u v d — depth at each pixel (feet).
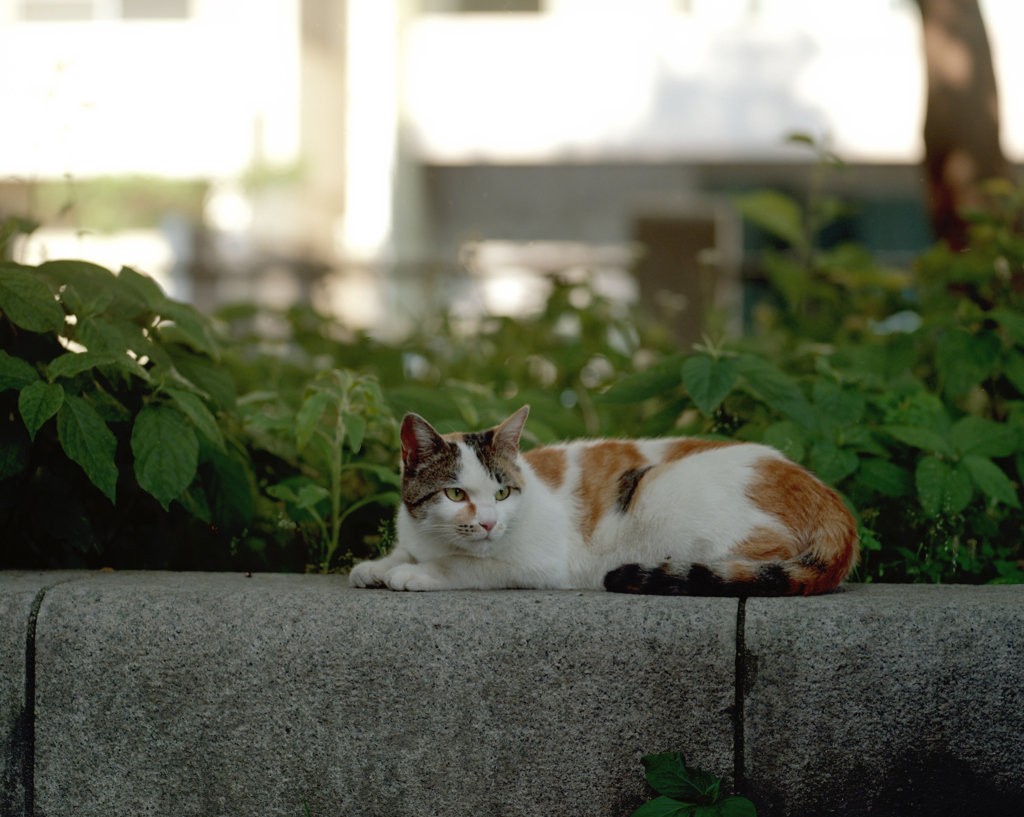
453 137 40.52
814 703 7.25
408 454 9.37
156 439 8.84
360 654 7.45
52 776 7.65
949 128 17.17
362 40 39.01
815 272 17.33
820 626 7.26
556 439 11.85
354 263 33.42
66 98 24.88
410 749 7.47
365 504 11.40
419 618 7.47
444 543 9.23
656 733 7.36
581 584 9.42
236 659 7.50
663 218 26.03
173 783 7.59
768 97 39.73
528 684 7.39
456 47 40.16
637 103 40.22
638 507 9.25
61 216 13.53
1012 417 11.44
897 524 11.19
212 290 34.68
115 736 7.59
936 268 15.30
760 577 8.01
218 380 10.41
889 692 7.20
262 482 11.78
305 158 37.83
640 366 17.52
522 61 40.19
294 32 38.58
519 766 7.44
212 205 38.09
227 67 38.60
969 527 10.68
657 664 7.34
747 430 11.47
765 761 7.30
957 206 17.21
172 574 9.07
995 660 7.14
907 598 7.69
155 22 38.86
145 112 38.45
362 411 10.96
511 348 17.99
